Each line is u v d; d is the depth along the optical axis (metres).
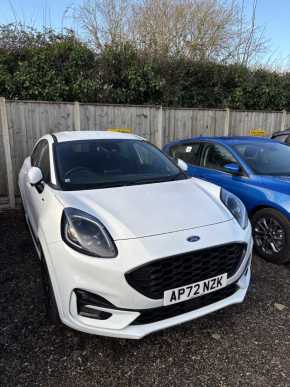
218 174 4.12
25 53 6.10
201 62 7.61
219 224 2.26
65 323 2.05
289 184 3.34
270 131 7.56
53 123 5.40
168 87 7.07
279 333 2.30
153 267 1.91
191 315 2.09
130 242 1.98
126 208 2.31
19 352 2.10
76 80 6.30
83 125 5.61
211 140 4.52
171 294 1.98
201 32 10.19
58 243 2.07
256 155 4.03
